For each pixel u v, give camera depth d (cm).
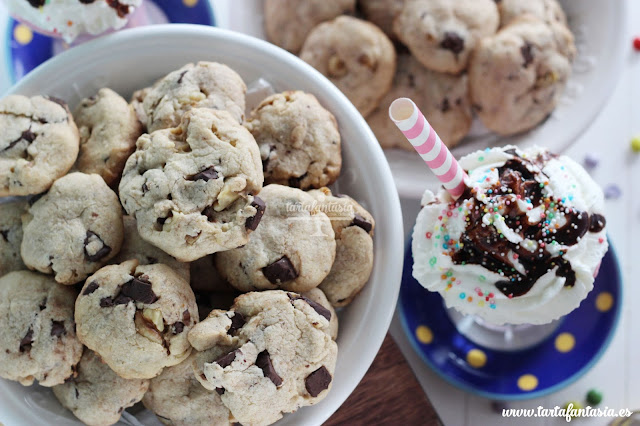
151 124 43
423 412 49
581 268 44
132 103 45
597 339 52
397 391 49
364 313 44
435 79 56
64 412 42
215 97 43
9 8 49
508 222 44
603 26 56
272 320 40
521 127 55
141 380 41
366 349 43
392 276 43
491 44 54
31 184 42
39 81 45
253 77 46
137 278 40
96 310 40
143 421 43
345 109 45
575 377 51
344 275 43
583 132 55
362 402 49
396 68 57
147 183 40
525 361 53
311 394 40
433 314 54
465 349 53
